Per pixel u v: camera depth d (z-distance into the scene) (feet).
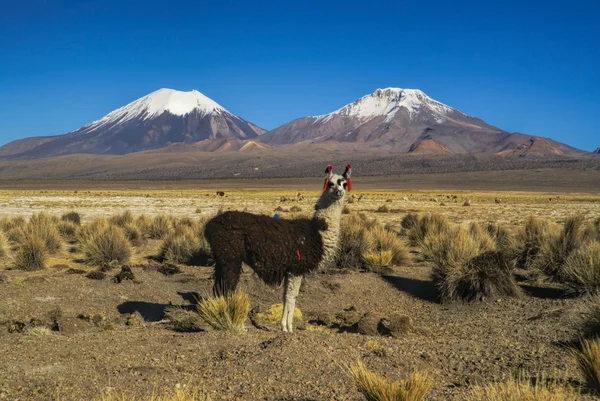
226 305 31.76
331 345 26.14
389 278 52.21
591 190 497.87
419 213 155.33
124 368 23.03
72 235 85.05
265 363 23.27
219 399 19.60
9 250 64.39
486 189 522.88
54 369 22.89
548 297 42.91
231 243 32.01
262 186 602.85
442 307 43.32
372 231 65.26
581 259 43.60
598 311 29.09
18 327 32.76
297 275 32.60
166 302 41.88
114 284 45.19
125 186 611.47
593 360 20.42
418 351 26.30
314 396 19.74
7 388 20.54
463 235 57.06
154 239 89.10
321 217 32.48
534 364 24.29
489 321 37.96
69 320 33.37
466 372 23.48
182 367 23.43
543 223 62.75
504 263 44.29
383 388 17.97
